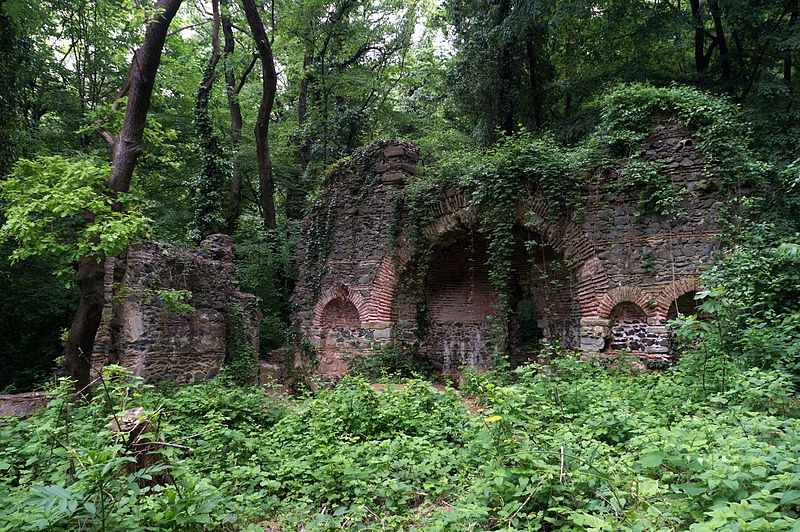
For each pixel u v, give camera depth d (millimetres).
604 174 13344
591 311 13234
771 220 14312
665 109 12844
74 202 8422
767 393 6031
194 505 4230
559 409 7195
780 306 10188
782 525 2838
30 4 15773
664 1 18969
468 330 17578
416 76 26922
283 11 22422
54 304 15219
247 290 20375
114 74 19672
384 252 16578
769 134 16422
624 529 3410
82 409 6590
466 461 5805
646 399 7680
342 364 17000
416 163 17359
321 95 25328
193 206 20766
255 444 7066
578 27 23000
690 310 12453
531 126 23984
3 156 12492
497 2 21766
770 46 19453
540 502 4309
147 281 12164
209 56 24531
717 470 3525
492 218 14648
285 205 25094
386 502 5082
